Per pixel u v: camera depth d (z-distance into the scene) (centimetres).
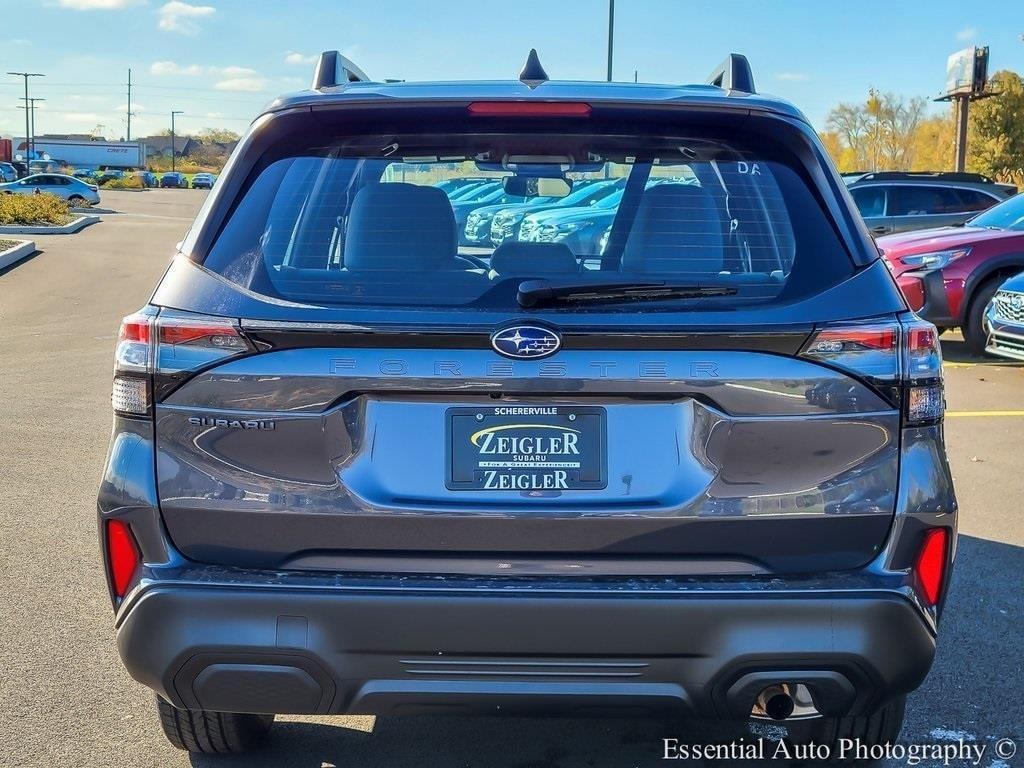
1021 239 1099
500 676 248
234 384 249
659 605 242
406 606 243
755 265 262
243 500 251
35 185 4794
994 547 534
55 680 381
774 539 250
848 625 246
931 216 1560
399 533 248
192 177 9031
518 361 245
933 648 261
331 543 250
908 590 250
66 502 596
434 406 249
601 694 249
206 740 319
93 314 1491
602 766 327
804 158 274
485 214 271
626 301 250
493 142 279
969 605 457
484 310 249
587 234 269
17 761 325
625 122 278
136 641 253
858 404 250
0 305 1588
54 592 465
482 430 249
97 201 4894
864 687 254
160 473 254
